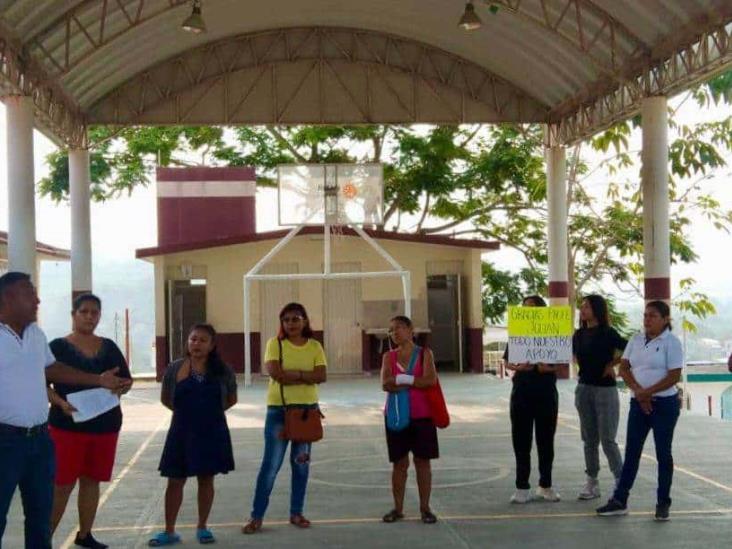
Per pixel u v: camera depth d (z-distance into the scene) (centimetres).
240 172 2891
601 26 1856
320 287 2650
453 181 3256
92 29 1892
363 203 2467
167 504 823
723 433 1441
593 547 794
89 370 756
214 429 810
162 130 3369
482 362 2650
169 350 2625
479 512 927
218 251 2644
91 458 780
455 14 2089
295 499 882
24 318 641
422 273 2661
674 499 974
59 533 867
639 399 877
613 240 3128
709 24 1559
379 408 1855
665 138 1775
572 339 974
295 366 859
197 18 1656
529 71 2244
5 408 624
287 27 2341
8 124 1709
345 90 2384
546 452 963
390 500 993
